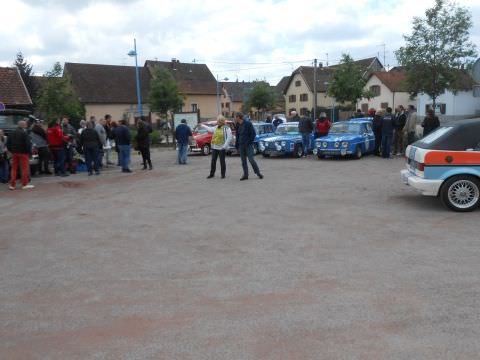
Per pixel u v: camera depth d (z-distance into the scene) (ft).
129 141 55.36
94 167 53.98
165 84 145.07
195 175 50.78
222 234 25.63
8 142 43.78
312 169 52.90
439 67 100.12
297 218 28.86
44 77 117.39
